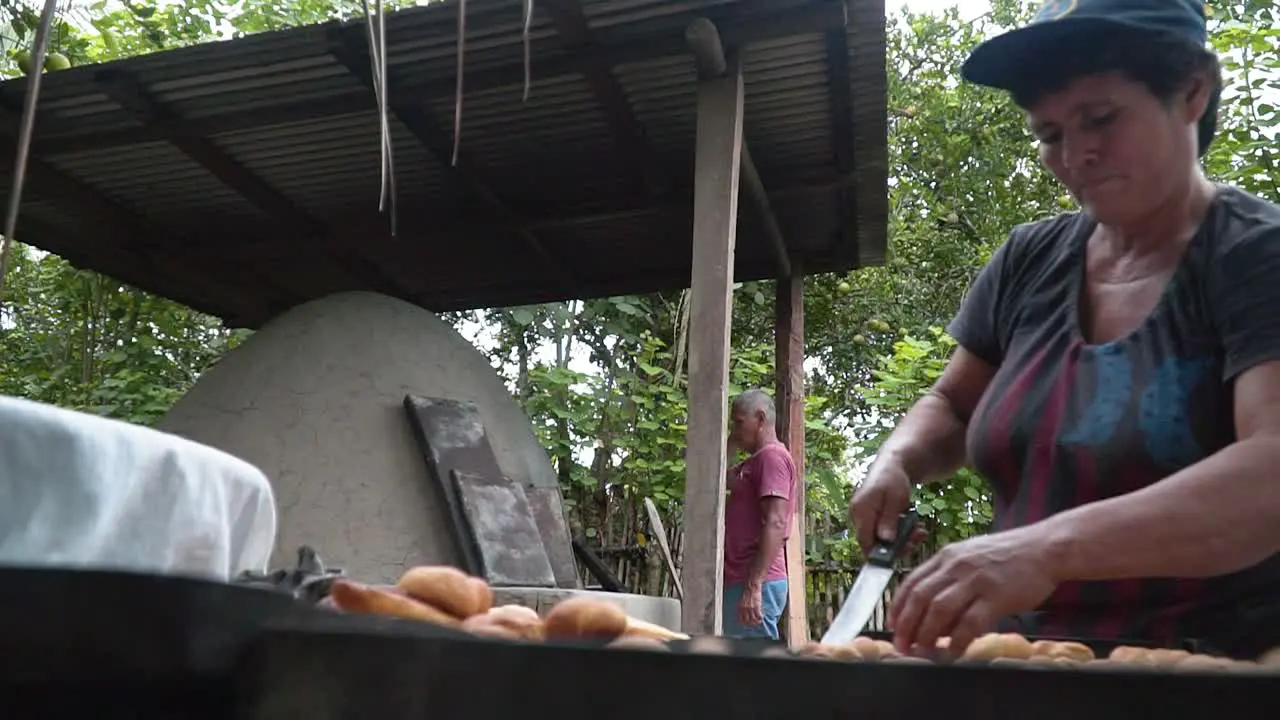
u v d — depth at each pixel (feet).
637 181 16.31
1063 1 4.05
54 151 14.89
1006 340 5.15
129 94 13.47
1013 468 4.62
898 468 5.07
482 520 13.76
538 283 20.39
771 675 1.78
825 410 28.35
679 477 21.77
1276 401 3.61
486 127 14.70
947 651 3.11
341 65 12.99
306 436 14.49
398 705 1.86
